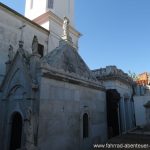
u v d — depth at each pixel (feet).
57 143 35.96
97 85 55.42
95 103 52.65
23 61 39.29
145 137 38.45
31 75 36.65
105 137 53.98
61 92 39.65
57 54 50.08
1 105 41.78
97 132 50.83
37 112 33.22
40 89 34.40
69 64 49.62
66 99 40.86
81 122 44.45
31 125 32.35
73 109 42.63
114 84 65.36
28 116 32.86
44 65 36.55
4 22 56.59
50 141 34.37
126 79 74.95
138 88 82.99
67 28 61.31
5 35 56.13
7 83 41.88
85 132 46.29
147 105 60.03
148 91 81.56
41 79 35.01
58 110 37.86
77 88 45.50
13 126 39.01
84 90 48.39
